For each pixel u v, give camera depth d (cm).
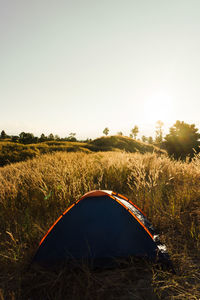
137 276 232
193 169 553
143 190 485
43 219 370
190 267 245
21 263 255
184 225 334
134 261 252
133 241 259
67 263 246
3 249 293
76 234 260
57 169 586
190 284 217
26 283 226
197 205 405
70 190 450
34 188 493
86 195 278
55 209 400
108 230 262
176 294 205
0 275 245
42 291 216
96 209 273
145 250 254
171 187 518
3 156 1950
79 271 240
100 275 238
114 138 4312
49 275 235
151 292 205
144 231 262
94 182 591
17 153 2064
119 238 259
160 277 231
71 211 271
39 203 423
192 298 198
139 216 285
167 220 356
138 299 198
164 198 460
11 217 388
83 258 250
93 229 262
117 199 280
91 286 216
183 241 298
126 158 801
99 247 255
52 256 251
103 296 203
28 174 569
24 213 396
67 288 219
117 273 238
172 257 260
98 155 1264
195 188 473
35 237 312
